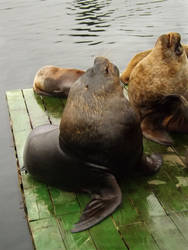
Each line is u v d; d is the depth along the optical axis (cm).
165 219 497
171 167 567
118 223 496
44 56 1083
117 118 509
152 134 619
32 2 1565
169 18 1278
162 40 582
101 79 512
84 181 529
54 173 541
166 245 470
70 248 476
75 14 1388
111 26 1246
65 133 521
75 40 1161
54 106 743
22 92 805
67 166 529
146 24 1240
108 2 1514
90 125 508
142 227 490
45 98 775
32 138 570
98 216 499
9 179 672
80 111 512
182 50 582
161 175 555
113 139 507
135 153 525
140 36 1150
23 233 572
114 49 1080
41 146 551
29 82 963
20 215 600
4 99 902
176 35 576
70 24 1292
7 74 1008
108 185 519
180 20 1254
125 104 516
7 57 1097
